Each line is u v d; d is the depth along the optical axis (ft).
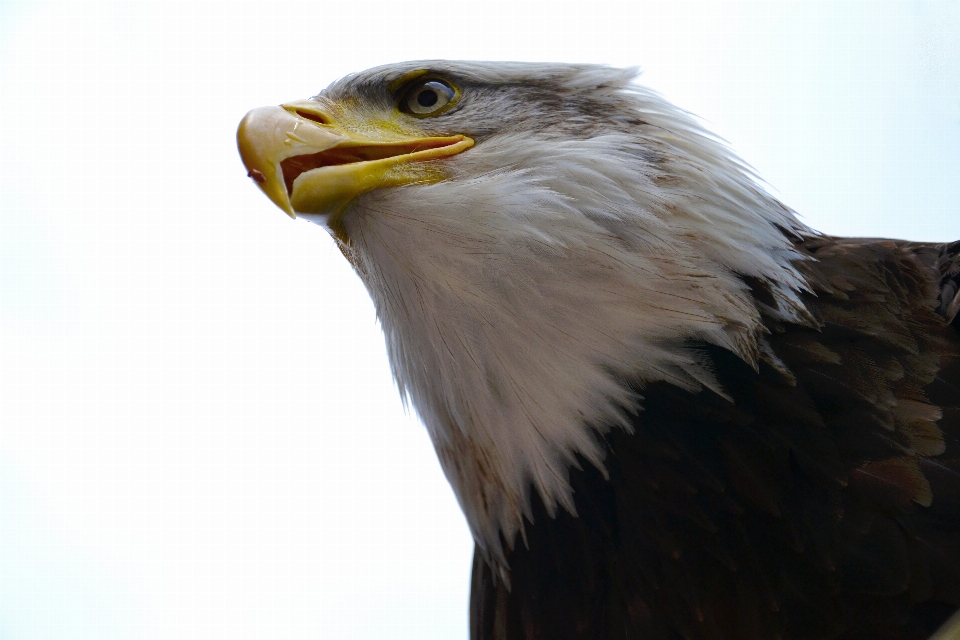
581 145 9.21
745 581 9.05
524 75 9.33
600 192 9.16
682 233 9.15
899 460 9.04
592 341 9.14
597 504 9.14
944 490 9.02
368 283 9.32
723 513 9.07
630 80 9.31
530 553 9.18
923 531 9.01
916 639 8.99
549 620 9.16
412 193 9.22
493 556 9.23
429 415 9.27
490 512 9.22
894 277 9.18
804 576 9.04
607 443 9.13
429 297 9.20
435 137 9.29
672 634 9.09
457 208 9.19
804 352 9.10
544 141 9.24
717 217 9.17
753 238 9.17
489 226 9.17
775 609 9.04
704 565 9.07
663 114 9.28
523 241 9.16
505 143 9.25
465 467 9.23
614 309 9.13
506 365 9.17
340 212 9.27
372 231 9.24
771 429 9.08
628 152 9.20
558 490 9.16
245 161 9.27
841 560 9.02
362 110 9.33
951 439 9.04
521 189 9.18
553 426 9.15
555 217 9.16
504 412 9.18
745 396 9.10
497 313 9.16
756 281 9.14
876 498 9.02
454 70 9.34
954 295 9.14
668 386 9.12
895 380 9.08
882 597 9.00
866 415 9.06
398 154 9.29
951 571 8.99
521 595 9.19
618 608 9.12
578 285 9.14
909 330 9.12
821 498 9.04
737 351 9.11
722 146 9.28
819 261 9.20
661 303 9.12
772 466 9.07
